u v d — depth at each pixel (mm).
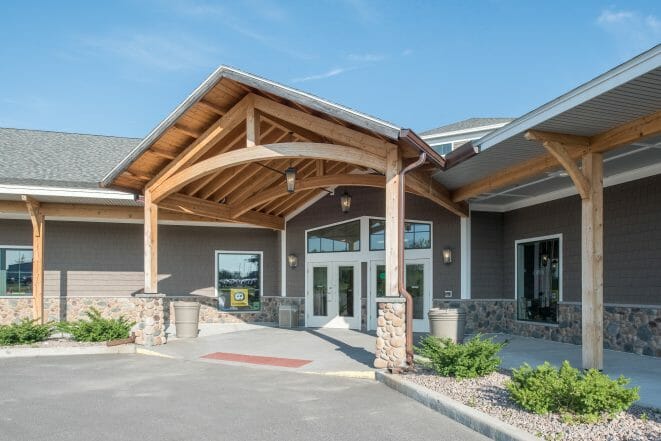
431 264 14156
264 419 5973
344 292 15391
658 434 4684
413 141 7891
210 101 10164
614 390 5164
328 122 9289
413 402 6738
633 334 9898
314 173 14406
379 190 14805
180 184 11367
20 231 15391
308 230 16125
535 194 12523
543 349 10609
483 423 5266
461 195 12078
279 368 9234
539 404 5395
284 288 16484
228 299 16719
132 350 11281
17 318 15211
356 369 8812
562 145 7430
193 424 5789
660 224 9477
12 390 7547
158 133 10414
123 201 13844
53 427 5695
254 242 17047
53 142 17625
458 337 10812
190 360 10172
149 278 12016
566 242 11852
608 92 5859
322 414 6172
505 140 7805
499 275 14031
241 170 12602
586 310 7496
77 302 15508
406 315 8352
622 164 9484
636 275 9953
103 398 7039
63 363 9906
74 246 15625
